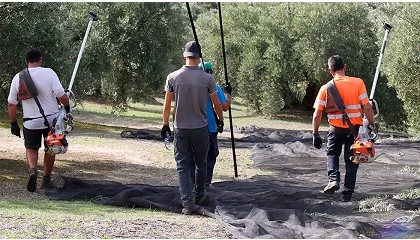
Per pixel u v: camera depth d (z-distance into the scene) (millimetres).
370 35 30156
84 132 19203
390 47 21297
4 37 11070
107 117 27375
